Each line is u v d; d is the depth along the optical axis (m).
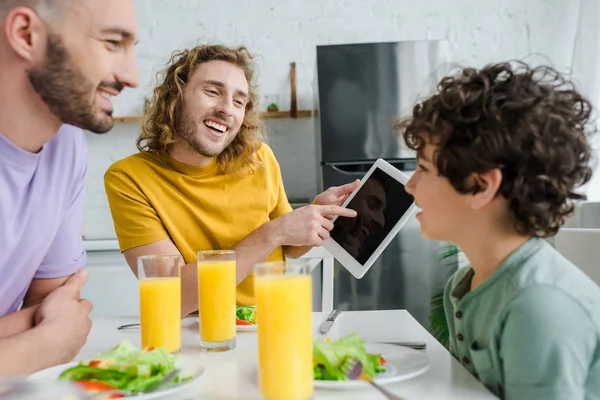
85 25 0.85
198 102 1.47
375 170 1.33
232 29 3.04
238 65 1.54
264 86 3.06
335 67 2.63
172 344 0.89
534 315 0.68
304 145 3.07
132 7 0.91
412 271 2.58
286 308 0.66
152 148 1.59
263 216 1.59
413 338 1.00
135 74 0.93
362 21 3.05
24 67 0.86
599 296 0.71
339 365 0.73
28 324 0.92
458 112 0.78
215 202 1.54
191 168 1.55
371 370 0.73
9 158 0.96
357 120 2.63
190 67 1.50
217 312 0.93
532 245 0.77
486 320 0.77
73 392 0.66
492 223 0.79
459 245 0.85
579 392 0.67
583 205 2.33
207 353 0.92
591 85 2.81
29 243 1.02
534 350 0.67
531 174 0.75
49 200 1.04
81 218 1.16
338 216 1.36
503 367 0.73
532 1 3.06
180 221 1.51
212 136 1.49
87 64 0.87
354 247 1.29
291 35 3.05
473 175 0.77
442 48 2.62
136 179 1.49
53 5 0.84
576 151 0.79
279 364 0.66
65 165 1.08
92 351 0.96
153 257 0.90
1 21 0.84
